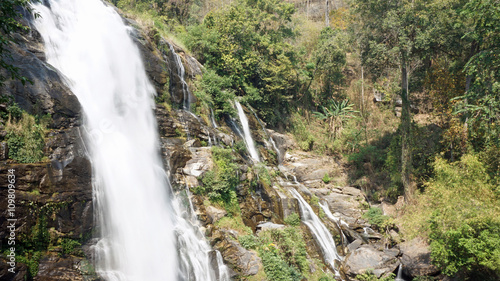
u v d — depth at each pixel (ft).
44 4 61.46
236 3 140.46
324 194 96.32
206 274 54.13
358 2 102.99
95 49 65.31
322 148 121.29
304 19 183.62
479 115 85.10
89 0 73.15
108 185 51.01
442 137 97.81
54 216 43.29
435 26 90.74
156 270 50.78
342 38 139.44
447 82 100.53
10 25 35.78
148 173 58.13
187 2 135.13
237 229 63.93
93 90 61.36
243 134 100.07
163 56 81.30
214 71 101.14
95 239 47.06
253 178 75.61
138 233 52.03
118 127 60.39
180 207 60.13
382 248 75.15
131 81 69.41
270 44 127.75
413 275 66.69
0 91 44.14
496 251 54.13
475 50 94.79
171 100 78.79
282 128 125.70
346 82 163.84
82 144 50.08
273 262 58.18
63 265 41.37
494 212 57.36
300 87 144.46
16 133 43.34
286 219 75.36
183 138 72.49
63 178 45.09
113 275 45.29
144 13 100.12
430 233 63.46
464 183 65.31
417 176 94.22
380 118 138.21
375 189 102.42
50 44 58.75
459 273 62.18
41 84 49.42
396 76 135.54
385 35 98.27
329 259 73.05
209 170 67.26
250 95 113.91
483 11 75.87
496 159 72.02
